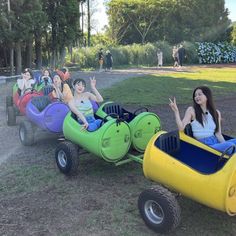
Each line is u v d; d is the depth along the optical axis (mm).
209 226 2885
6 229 2857
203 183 2549
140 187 3604
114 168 4090
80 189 3557
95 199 3342
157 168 2832
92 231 2816
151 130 3883
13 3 14289
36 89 6305
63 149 3801
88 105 4059
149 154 2883
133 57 23625
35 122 4777
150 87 11000
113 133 3594
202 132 3225
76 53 21453
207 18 34344
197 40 33094
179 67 21328
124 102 8203
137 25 34094
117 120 3605
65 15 18969
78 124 3811
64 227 2873
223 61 27016
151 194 2746
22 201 3312
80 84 4055
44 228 2863
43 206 3213
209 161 2957
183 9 33594
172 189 2879
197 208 3146
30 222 2955
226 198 2438
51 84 6398
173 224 2670
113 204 3244
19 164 4230
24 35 14703
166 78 14000
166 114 6898
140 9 33062
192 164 3049
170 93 9711
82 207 3191
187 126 3223
